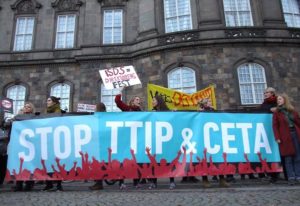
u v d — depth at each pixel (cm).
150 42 2494
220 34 2345
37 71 2858
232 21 2478
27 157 915
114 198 728
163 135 897
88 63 2697
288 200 631
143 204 636
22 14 3034
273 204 595
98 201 685
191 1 2528
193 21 2483
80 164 885
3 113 2073
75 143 899
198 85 2289
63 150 901
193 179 1203
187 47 2367
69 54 2853
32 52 2888
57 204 651
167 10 2583
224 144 912
